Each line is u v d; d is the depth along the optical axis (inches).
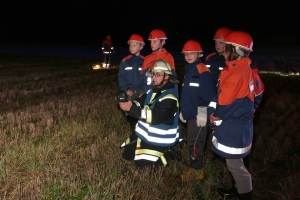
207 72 173.2
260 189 180.2
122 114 292.0
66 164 189.9
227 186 181.5
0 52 985.5
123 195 161.3
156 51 208.2
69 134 237.0
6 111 305.0
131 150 201.2
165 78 177.2
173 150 195.5
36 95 378.3
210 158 212.5
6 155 191.8
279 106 353.4
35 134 232.4
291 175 189.5
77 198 157.4
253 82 151.6
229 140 145.8
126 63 228.2
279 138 249.3
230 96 139.8
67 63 731.4
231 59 144.2
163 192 169.9
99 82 485.1
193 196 169.2
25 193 156.2
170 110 174.2
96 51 1112.2
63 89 421.7
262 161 211.8
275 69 722.2
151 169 186.9
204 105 174.1
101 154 206.5
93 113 293.6
